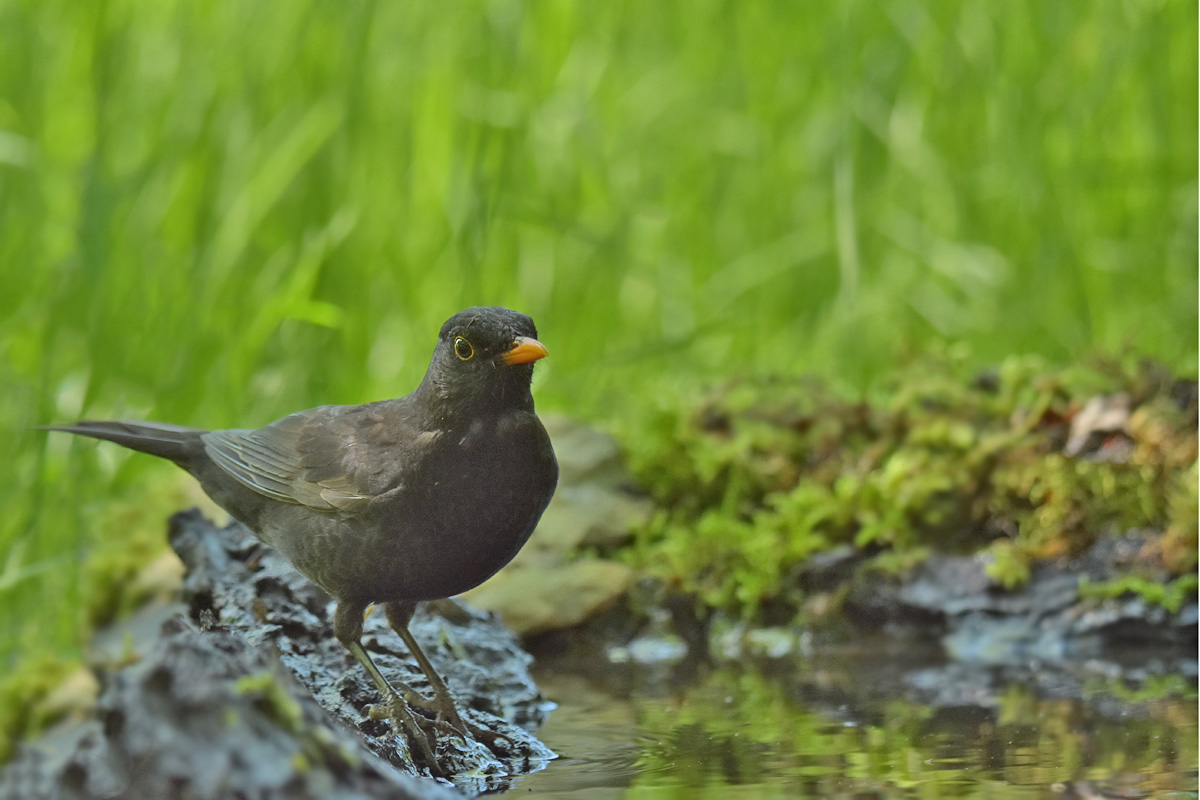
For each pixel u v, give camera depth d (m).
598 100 16.19
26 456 11.23
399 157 14.05
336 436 7.18
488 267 14.12
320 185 13.91
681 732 7.38
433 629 8.27
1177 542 9.76
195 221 13.34
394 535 6.90
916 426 11.02
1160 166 15.32
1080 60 15.51
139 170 12.73
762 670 9.05
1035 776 6.32
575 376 14.14
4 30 13.45
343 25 13.99
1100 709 7.72
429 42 14.56
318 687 7.29
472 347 6.74
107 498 11.43
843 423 11.45
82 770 5.44
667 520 11.20
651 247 16.19
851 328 14.22
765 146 16.27
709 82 16.64
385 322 13.84
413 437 6.91
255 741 4.98
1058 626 9.66
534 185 15.16
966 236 15.75
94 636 9.55
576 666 9.34
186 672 5.11
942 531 10.35
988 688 8.35
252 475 7.34
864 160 15.98
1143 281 15.23
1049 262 15.01
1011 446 10.45
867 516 10.42
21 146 12.99
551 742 7.23
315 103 13.99
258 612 7.74
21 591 10.27
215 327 12.93
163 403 12.24
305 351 13.20
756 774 6.45
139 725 5.01
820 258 15.77
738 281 15.95
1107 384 10.73
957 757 6.70
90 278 12.01
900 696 8.17
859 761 6.67
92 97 13.17
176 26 13.84
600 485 11.30
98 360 11.80
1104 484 10.20
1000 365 12.77
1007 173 15.49
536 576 10.09
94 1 12.93
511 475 6.84
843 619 10.08
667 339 14.95
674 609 10.15
